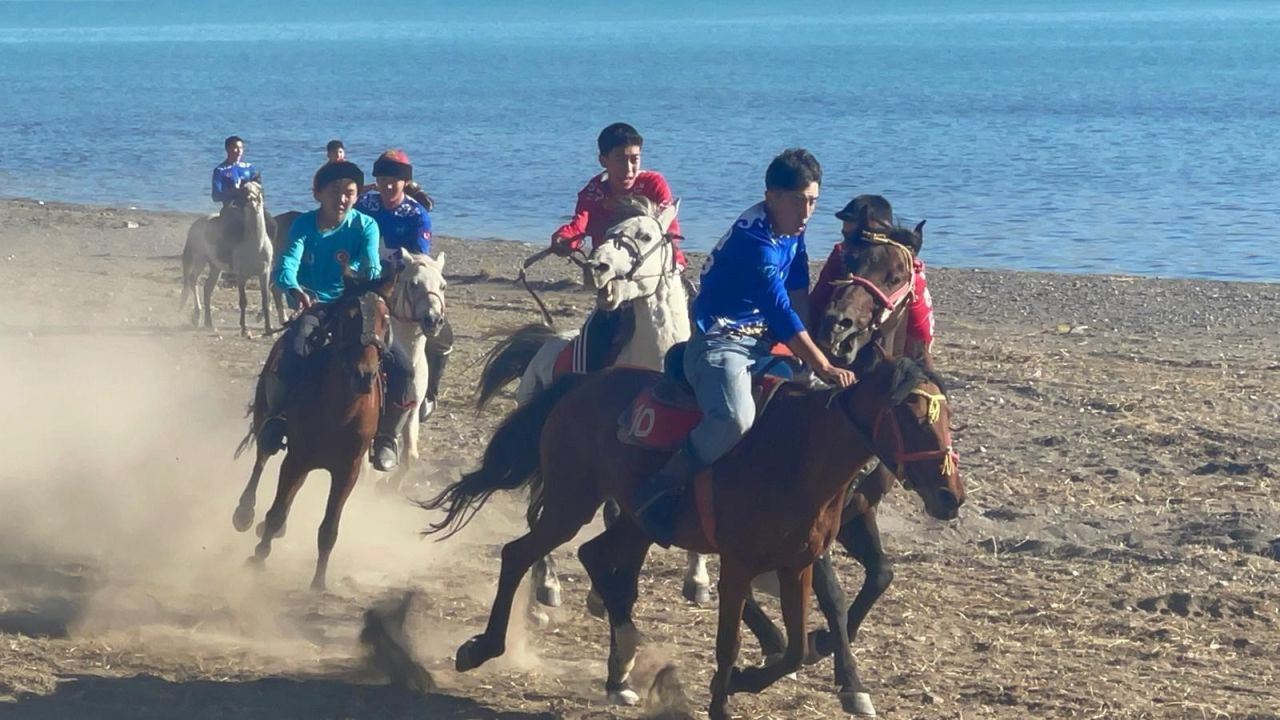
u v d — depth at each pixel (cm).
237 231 1833
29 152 5034
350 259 960
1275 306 2130
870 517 737
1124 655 794
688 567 877
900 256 689
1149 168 4191
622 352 834
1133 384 1552
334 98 8181
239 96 8406
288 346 898
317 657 775
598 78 10212
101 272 2406
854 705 692
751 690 681
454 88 9138
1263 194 3581
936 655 787
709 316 675
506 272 2419
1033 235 3005
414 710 700
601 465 706
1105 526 1057
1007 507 1099
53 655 752
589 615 859
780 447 642
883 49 15512
